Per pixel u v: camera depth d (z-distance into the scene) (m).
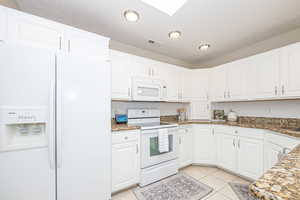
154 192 1.76
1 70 1.04
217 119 2.92
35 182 1.12
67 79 1.26
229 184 1.92
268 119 2.24
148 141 1.97
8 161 1.05
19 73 1.08
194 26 1.93
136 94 2.15
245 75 2.25
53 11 1.63
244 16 1.70
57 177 1.20
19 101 1.07
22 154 1.08
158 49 2.72
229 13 1.65
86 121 1.35
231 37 2.23
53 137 1.16
